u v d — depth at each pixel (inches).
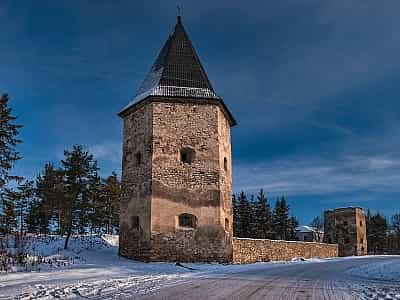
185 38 1057.5
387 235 2893.7
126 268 727.7
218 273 644.1
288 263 986.7
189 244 889.5
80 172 1075.9
